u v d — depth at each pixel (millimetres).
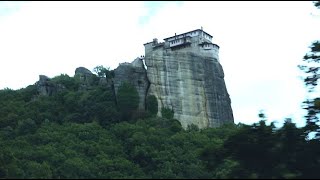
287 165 44219
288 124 48281
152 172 96188
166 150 105375
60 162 91812
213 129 124312
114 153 104625
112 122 121188
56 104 128500
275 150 45656
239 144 46812
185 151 105062
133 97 126250
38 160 91812
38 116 120812
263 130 47438
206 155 49719
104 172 92062
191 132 118500
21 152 93625
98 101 126500
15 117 119375
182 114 131000
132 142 107812
